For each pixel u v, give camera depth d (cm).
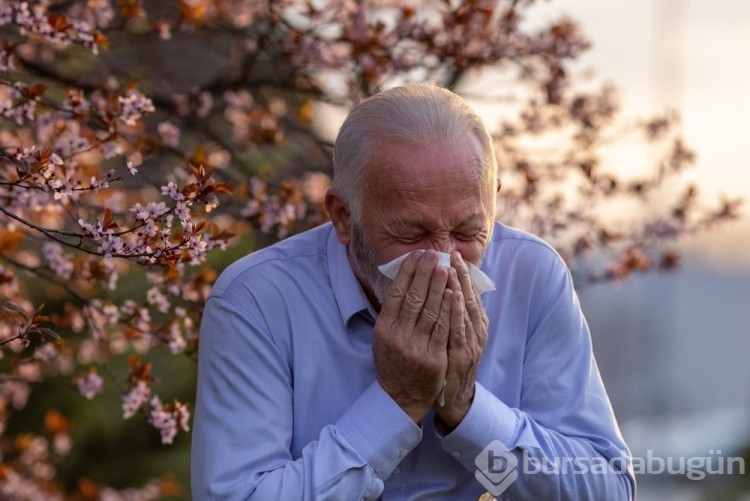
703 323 7838
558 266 564
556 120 976
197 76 1114
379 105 505
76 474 1550
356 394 531
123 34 899
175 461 1611
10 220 738
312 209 898
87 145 702
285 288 537
